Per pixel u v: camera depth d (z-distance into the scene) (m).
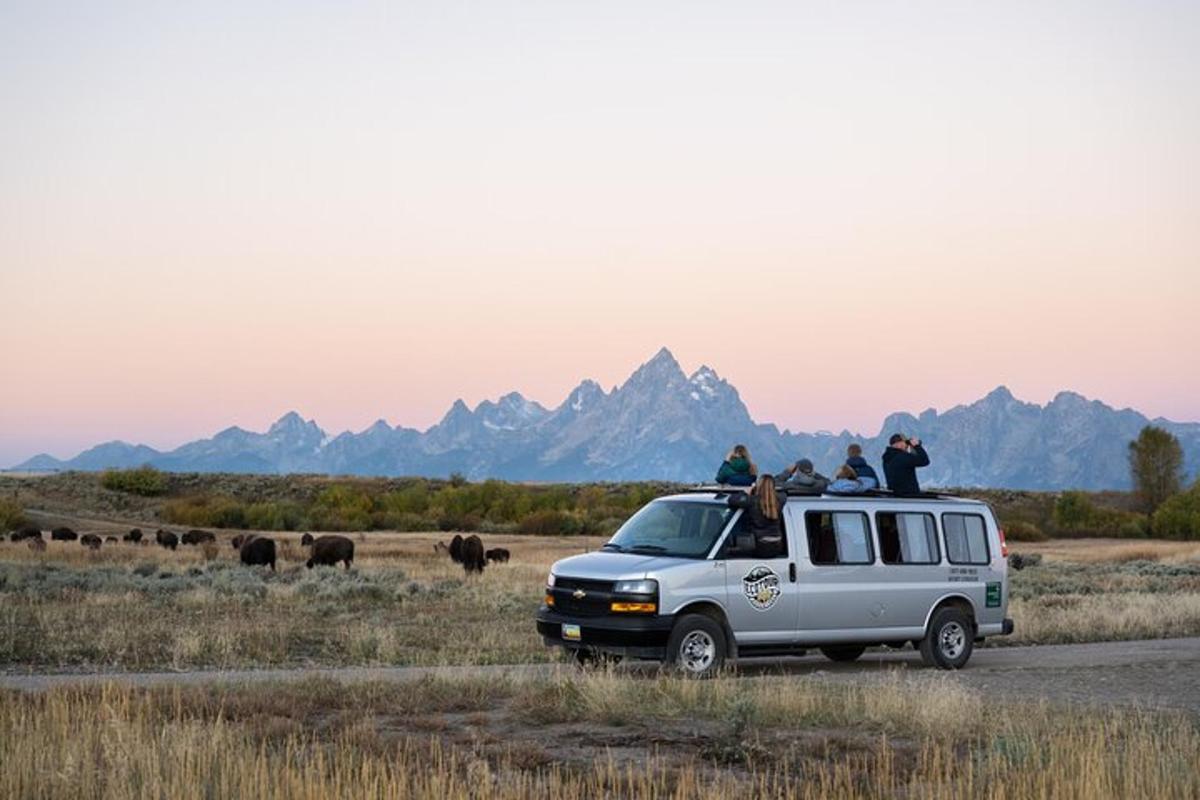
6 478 151.88
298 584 36.19
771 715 14.46
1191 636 27.36
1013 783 10.87
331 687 15.92
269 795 10.08
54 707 13.03
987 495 150.00
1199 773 11.12
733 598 18.86
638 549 19.45
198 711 13.83
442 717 14.38
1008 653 23.45
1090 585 44.28
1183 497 123.06
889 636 20.36
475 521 112.81
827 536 19.94
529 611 30.67
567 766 11.76
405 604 32.03
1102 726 13.27
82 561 52.28
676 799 10.43
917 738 13.58
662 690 15.62
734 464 21.19
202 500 121.56
